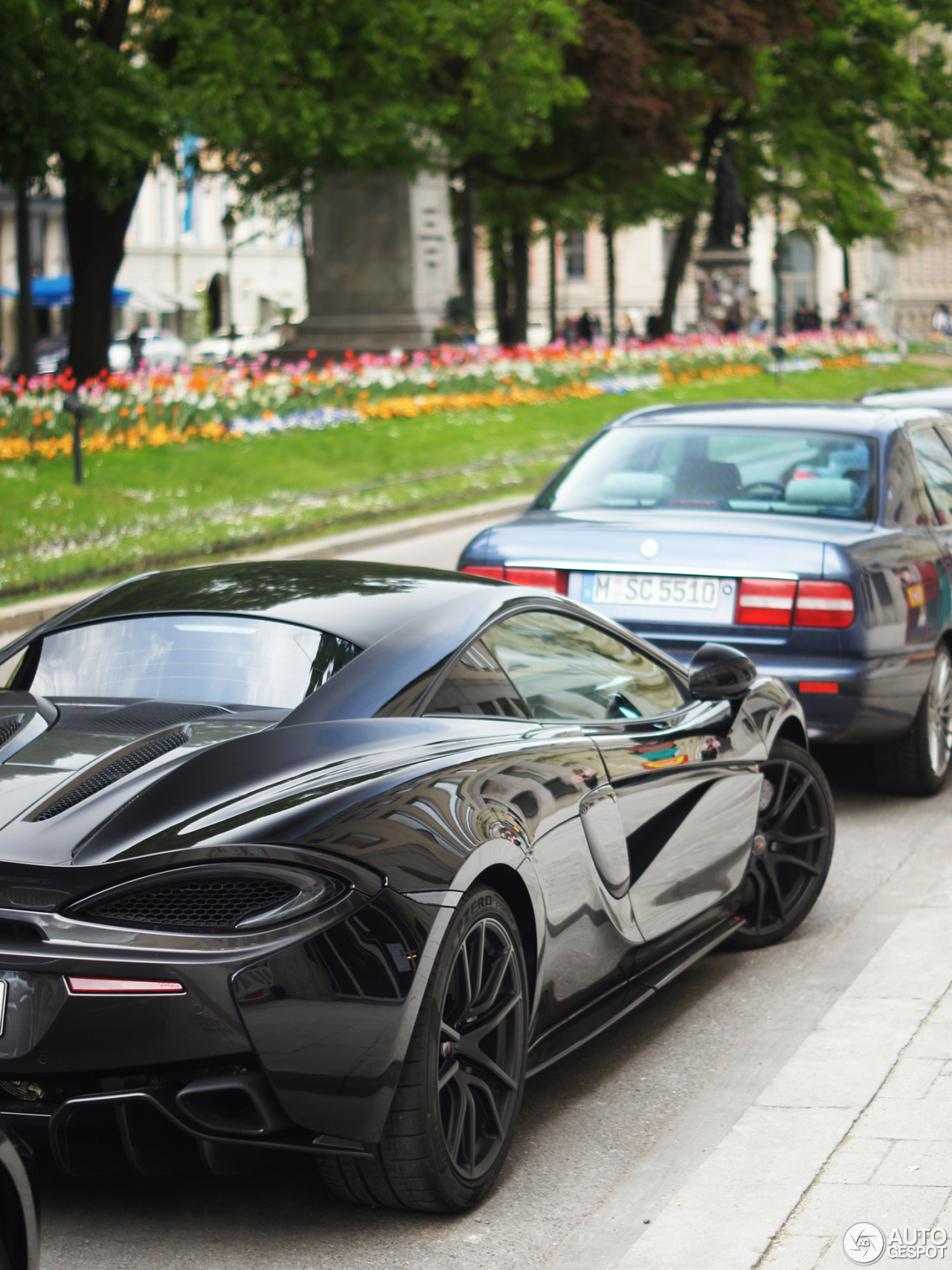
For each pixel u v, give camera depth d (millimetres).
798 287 86188
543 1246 3504
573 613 4883
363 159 28016
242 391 23484
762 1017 5066
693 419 8430
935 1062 4426
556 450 25797
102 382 21875
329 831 3352
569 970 4141
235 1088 3219
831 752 9133
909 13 51906
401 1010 3334
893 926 5992
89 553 14711
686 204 52281
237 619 4156
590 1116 4309
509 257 60031
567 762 4172
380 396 26531
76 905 3244
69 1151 3309
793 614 7098
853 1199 3584
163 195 74688
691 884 4953
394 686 3926
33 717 3857
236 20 24469
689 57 41875
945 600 7902
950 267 97062
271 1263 3432
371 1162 3439
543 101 27625
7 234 64562
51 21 21625
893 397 11516
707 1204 3596
